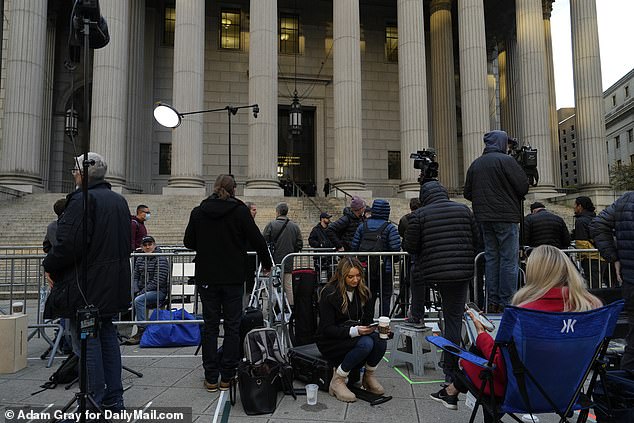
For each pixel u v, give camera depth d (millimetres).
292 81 29641
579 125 24344
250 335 4426
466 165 22656
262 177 21203
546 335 2863
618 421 3070
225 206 4762
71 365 5004
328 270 8211
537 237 7711
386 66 31062
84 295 3527
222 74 28984
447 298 4730
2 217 16938
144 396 4629
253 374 4234
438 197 4895
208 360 4797
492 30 31719
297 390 4797
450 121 27688
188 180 20828
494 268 5453
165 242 15836
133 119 24922
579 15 24625
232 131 28688
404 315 7559
